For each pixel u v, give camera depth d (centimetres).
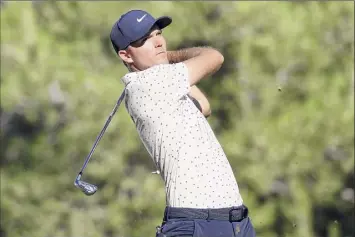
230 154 5075
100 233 5203
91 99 5119
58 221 5303
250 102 5281
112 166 5128
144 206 5106
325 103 5188
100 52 5491
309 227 5331
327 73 5412
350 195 5650
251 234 1727
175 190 1698
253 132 5091
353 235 5962
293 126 5131
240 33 5291
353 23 5344
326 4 5416
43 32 5428
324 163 5281
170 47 5334
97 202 5297
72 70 5212
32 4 5506
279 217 5397
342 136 5194
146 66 1791
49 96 5175
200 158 1706
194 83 1758
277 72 5272
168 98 1727
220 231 1683
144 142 1762
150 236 5053
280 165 5122
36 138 5519
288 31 5247
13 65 5212
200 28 5291
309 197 5381
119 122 5084
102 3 5434
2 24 5234
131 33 1769
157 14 5216
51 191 5322
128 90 1747
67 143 5225
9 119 5712
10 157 5609
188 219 1681
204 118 1761
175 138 1711
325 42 5350
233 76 5403
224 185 1706
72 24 5528
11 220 5294
